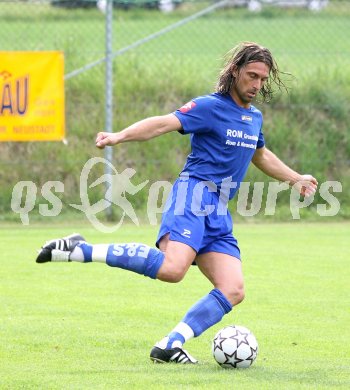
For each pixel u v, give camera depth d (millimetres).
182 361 18406
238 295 18516
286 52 53750
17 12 60812
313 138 49000
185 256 17938
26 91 41188
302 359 19172
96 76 49875
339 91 50875
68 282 29016
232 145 18609
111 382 16484
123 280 29641
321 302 26188
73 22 62875
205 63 55594
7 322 22672
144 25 72125
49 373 17328
